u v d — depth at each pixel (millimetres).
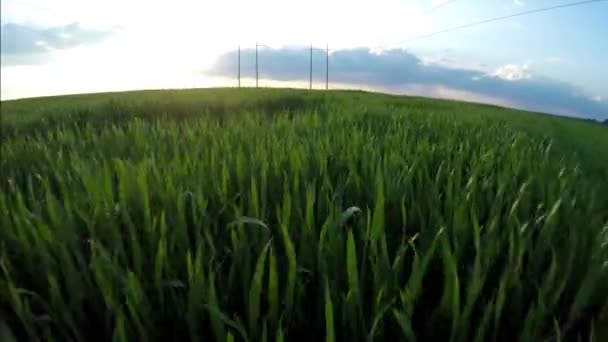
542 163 3486
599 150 5445
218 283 1671
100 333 1624
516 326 1524
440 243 1834
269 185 2828
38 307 1724
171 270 1694
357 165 3463
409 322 1308
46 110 13438
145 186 2414
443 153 4012
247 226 2076
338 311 1490
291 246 1482
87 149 5043
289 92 20875
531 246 1835
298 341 1519
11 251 2070
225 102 14734
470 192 2365
